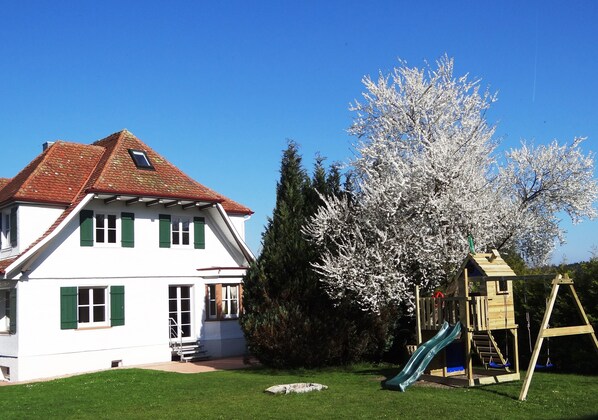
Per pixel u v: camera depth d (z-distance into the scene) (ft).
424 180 58.03
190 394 48.60
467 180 58.95
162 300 84.33
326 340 62.90
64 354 75.46
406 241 58.54
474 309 47.01
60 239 76.54
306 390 45.98
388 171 63.26
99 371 69.92
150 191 81.51
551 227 71.97
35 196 76.74
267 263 64.69
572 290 45.27
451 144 61.31
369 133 69.36
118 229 81.66
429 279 58.85
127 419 38.81
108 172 81.35
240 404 41.98
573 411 36.37
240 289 90.33
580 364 52.90
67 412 43.39
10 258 76.38
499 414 36.24
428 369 50.31
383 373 57.62
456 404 39.42
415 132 65.62
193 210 88.79
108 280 79.87
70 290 76.64
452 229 57.82
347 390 46.32
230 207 98.37
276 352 62.49
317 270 63.77
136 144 91.25
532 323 56.49
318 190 72.33
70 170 84.23
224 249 91.86
